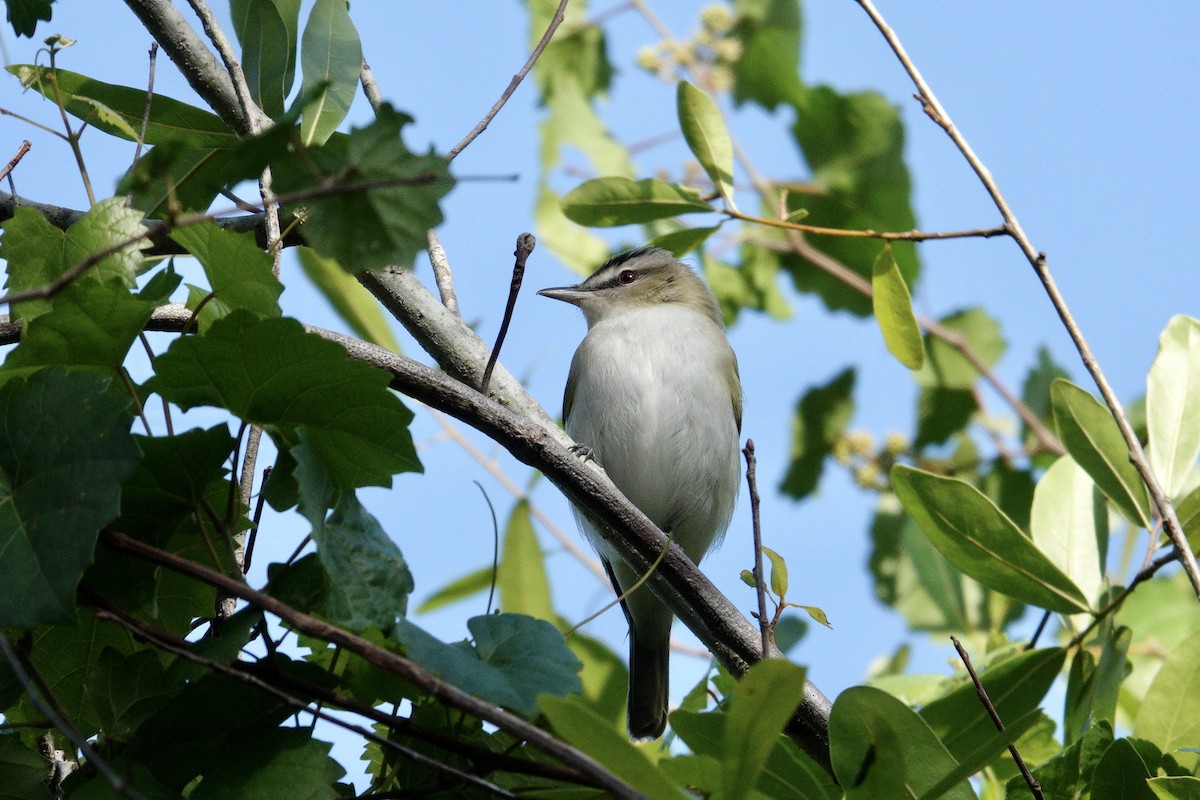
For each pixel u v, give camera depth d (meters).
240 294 4.87
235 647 4.21
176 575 4.96
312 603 4.48
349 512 4.54
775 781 5.32
